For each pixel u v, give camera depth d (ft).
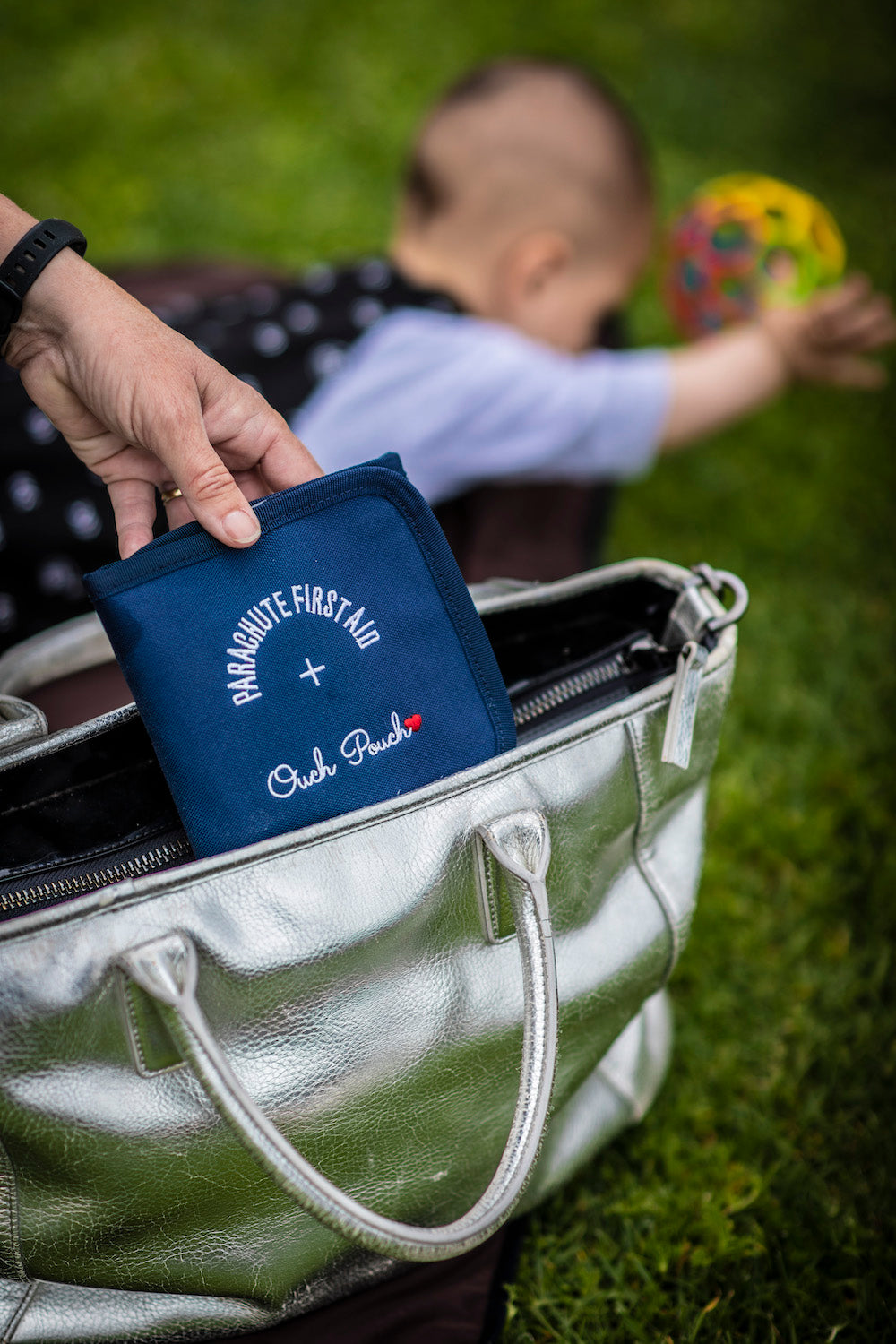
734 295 5.65
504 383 4.38
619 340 5.70
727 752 4.83
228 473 2.10
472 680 2.23
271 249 7.79
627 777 2.41
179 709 2.02
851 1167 3.32
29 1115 1.94
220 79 9.41
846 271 8.17
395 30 10.34
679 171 9.16
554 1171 2.89
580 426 4.56
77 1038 1.93
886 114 10.25
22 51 9.34
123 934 1.92
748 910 4.16
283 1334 2.51
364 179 8.60
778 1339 2.90
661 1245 3.06
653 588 2.66
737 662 5.30
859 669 5.30
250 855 1.99
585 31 10.70
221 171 8.45
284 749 2.08
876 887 4.18
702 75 10.45
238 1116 1.78
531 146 4.50
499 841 2.15
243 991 2.02
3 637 3.93
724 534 6.15
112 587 1.99
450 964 2.26
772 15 11.48
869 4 11.84
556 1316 2.94
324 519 2.12
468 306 4.63
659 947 2.68
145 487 2.54
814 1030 3.70
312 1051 2.12
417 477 4.43
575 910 2.46
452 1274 2.73
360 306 4.38
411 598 2.17
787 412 7.00
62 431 2.48
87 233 7.61
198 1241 2.21
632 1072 3.12
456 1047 2.29
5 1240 2.07
